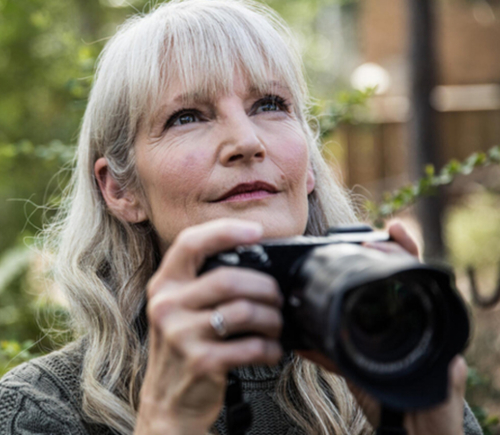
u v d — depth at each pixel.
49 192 4.89
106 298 1.70
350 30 12.70
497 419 2.36
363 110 3.83
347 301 1.03
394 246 1.19
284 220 1.55
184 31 1.59
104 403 1.55
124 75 1.66
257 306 1.11
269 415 1.65
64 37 3.82
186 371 1.12
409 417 1.25
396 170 10.30
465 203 8.69
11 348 2.23
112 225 1.79
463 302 1.06
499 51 11.69
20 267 4.02
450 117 10.85
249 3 1.94
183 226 1.57
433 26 5.30
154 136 1.60
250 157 1.52
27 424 1.52
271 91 1.63
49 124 5.23
